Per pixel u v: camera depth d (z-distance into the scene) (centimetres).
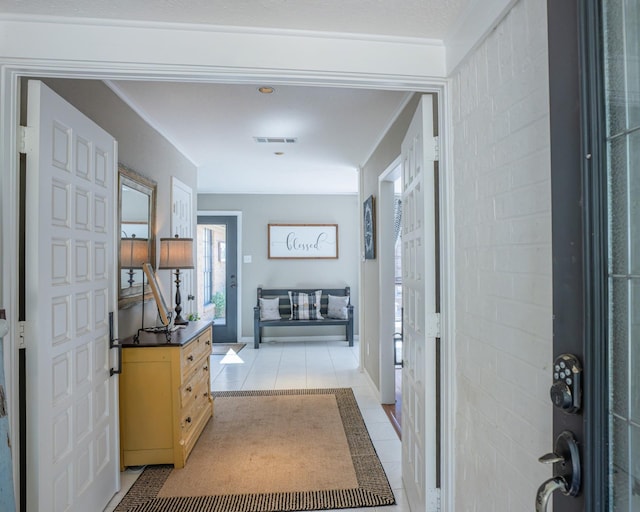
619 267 68
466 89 142
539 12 100
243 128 316
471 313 139
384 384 335
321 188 579
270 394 360
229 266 607
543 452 99
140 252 275
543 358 99
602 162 67
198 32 143
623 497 68
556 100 77
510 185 114
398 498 202
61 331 158
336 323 562
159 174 316
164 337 247
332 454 247
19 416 142
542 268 99
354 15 138
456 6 133
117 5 132
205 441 266
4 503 112
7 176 136
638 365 68
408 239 206
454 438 153
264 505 196
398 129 281
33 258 142
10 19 137
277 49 146
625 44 68
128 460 229
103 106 226
